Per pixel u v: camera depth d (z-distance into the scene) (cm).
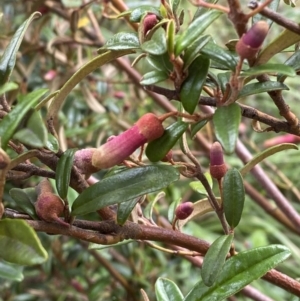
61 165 12
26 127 10
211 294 13
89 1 29
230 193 14
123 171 13
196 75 11
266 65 11
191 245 14
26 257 10
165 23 12
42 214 12
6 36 33
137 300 32
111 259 36
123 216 13
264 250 13
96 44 32
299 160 57
